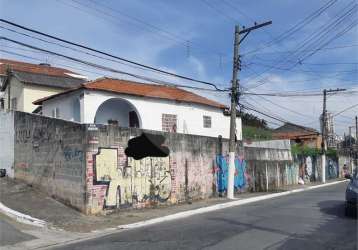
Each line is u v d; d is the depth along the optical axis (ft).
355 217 48.16
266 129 248.11
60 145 59.93
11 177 72.95
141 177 62.34
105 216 54.90
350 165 226.79
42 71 137.18
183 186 71.36
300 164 136.67
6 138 74.74
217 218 50.85
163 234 40.60
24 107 113.70
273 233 38.91
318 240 35.42
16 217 48.57
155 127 92.58
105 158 57.00
